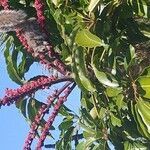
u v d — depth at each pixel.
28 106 5.28
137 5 4.52
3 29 4.33
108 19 4.51
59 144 5.44
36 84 4.66
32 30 4.46
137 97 4.29
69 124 5.45
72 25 4.57
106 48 4.33
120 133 4.75
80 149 5.01
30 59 5.23
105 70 4.30
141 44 4.70
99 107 4.68
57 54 4.63
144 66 4.60
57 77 4.68
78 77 4.36
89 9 4.38
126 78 4.29
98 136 4.86
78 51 4.37
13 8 4.97
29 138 4.84
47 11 4.90
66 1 4.63
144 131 4.26
